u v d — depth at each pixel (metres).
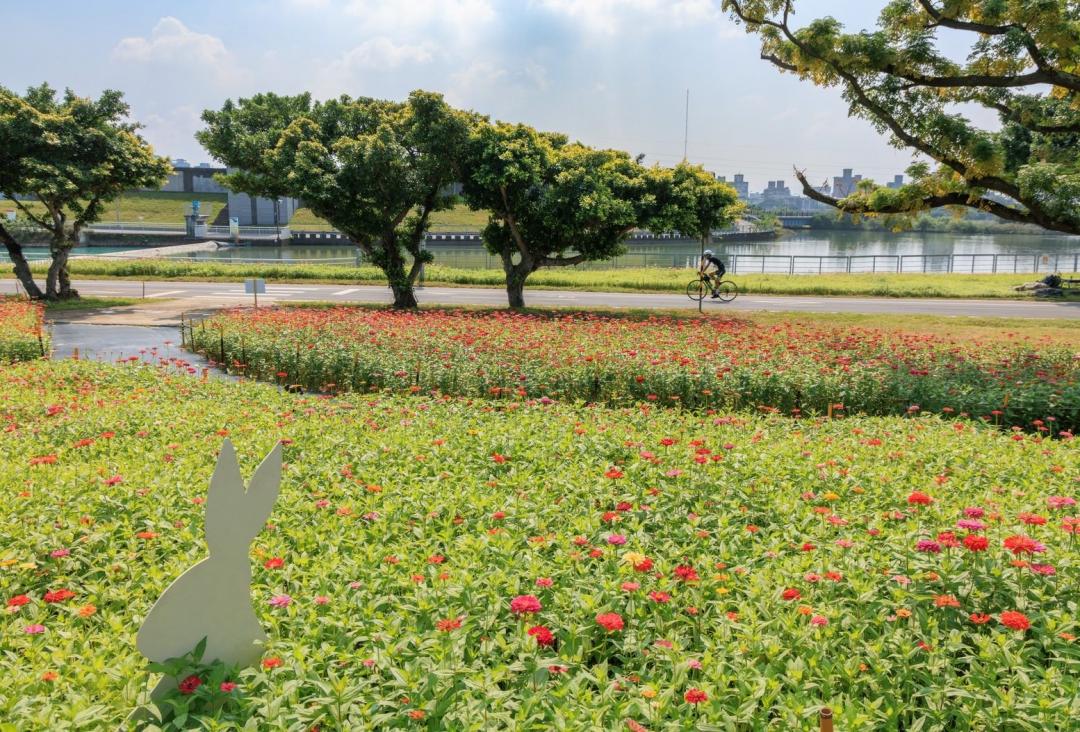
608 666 3.94
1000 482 6.50
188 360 16.59
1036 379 11.55
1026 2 12.87
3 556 4.91
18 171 24.44
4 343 14.66
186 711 3.23
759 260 59.22
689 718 3.23
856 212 16.03
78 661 3.66
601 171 24.19
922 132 14.06
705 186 25.05
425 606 4.16
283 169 23.55
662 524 5.67
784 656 3.76
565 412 9.41
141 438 8.14
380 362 13.22
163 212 83.56
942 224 108.62
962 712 3.39
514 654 3.86
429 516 5.58
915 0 14.07
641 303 28.41
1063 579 4.32
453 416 9.10
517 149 23.31
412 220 26.19
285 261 46.38
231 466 3.53
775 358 13.12
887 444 7.84
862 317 23.19
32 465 6.77
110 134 25.86
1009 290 30.62
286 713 3.26
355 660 3.70
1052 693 3.49
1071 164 15.42
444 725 3.24
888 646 3.85
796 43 14.82
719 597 4.41
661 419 9.01
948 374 12.32
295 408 9.77
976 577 4.37
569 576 4.59
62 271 27.48
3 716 3.21
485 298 30.19
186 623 3.48
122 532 5.39
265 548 4.99
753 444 7.68
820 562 4.73
